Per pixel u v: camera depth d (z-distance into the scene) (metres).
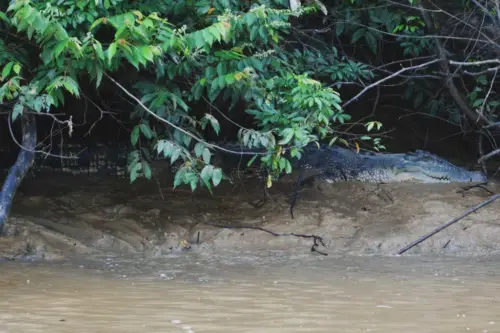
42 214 10.00
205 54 8.58
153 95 8.27
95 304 6.09
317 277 7.53
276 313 5.82
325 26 13.07
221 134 14.20
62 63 7.48
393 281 7.34
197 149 8.37
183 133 8.62
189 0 8.57
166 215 10.58
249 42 8.71
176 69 8.22
